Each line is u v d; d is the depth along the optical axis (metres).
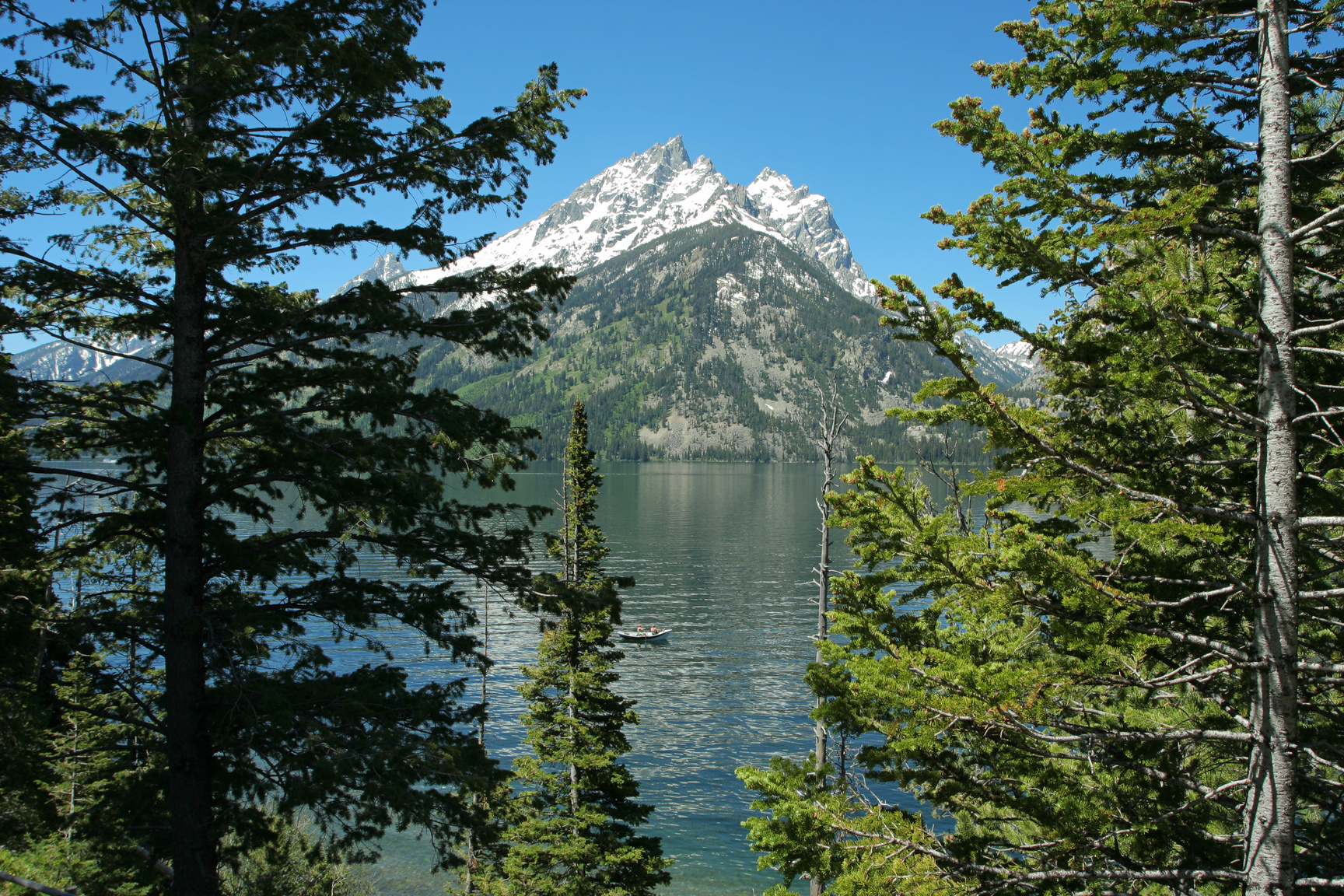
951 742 6.87
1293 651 5.29
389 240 9.84
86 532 10.14
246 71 8.34
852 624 7.08
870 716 6.66
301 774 8.80
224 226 8.84
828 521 6.91
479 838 9.36
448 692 10.55
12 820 9.23
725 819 31.56
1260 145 5.75
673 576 83.06
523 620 61.56
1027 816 6.69
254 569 8.88
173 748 8.93
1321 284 6.32
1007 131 5.76
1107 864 6.28
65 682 11.26
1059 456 5.72
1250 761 5.55
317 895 19.39
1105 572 5.84
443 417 9.53
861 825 6.38
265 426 9.00
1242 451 6.52
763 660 53.53
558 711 18.80
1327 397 6.19
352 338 9.91
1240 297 5.74
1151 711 6.26
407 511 9.52
